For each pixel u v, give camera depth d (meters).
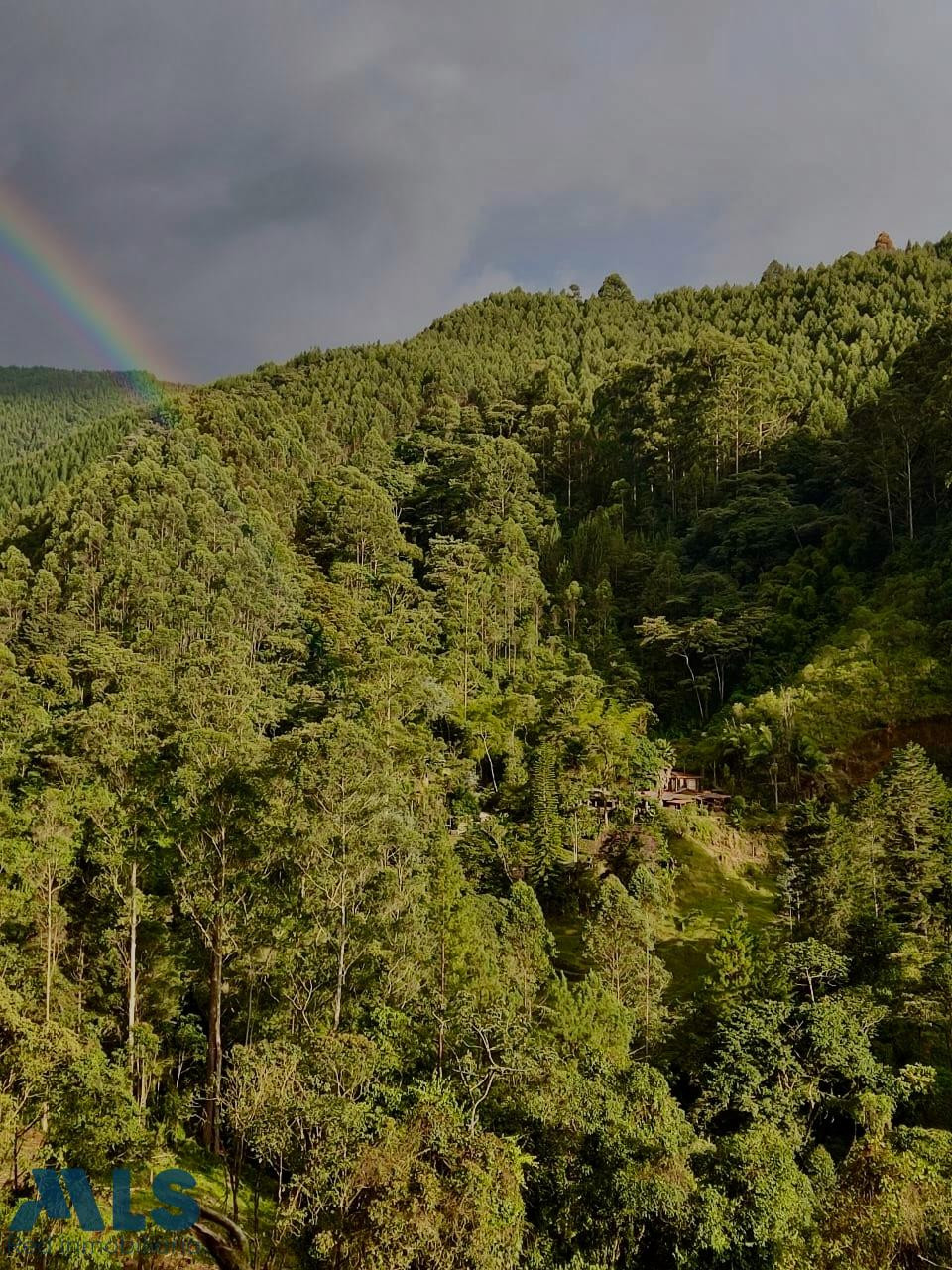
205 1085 27.34
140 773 30.45
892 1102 27.81
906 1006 33.59
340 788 29.38
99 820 29.80
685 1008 35.44
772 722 60.16
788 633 69.50
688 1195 19.95
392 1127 16.41
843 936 38.22
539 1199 20.42
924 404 73.81
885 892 41.09
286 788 29.78
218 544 80.50
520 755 57.28
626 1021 32.16
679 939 44.72
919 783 42.28
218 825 28.97
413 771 50.06
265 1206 23.20
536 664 74.94
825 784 56.00
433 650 73.50
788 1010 31.14
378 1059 21.78
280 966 29.20
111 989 31.95
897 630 62.09
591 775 53.47
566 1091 22.61
